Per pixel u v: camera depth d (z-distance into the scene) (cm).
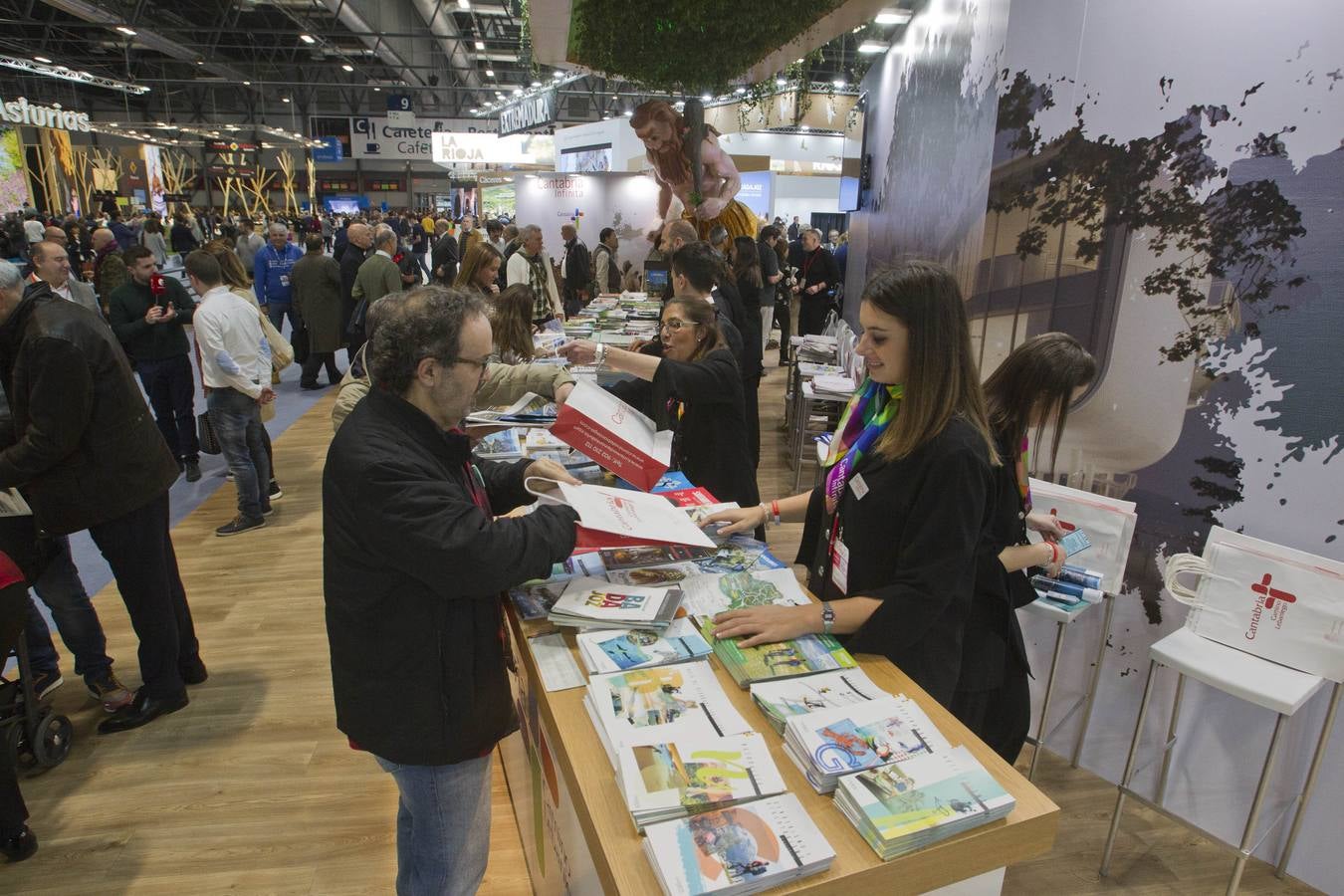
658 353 321
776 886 84
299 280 678
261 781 229
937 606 121
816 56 637
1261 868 206
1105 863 203
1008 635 157
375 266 645
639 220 1017
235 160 2545
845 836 92
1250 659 190
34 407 206
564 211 1031
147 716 252
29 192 1603
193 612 324
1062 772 245
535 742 152
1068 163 236
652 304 619
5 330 212
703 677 117
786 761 104
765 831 88
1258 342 190
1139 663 227
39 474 215
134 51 2114
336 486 114
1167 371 211
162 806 219
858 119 688
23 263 1029
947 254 350
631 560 156
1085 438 234
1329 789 192
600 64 462
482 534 112
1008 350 271
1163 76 204
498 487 160
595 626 129
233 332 375
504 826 212
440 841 136
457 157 1941
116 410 220
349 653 121
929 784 95
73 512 220
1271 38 180
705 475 234
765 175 1085
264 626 314
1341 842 192
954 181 340
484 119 2578
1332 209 173
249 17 1830
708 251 269
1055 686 251
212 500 446
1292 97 177
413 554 109
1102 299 227
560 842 139
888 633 121
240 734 249
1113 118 219
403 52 2033
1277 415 188
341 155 2541
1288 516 189
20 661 221
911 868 89
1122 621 229
